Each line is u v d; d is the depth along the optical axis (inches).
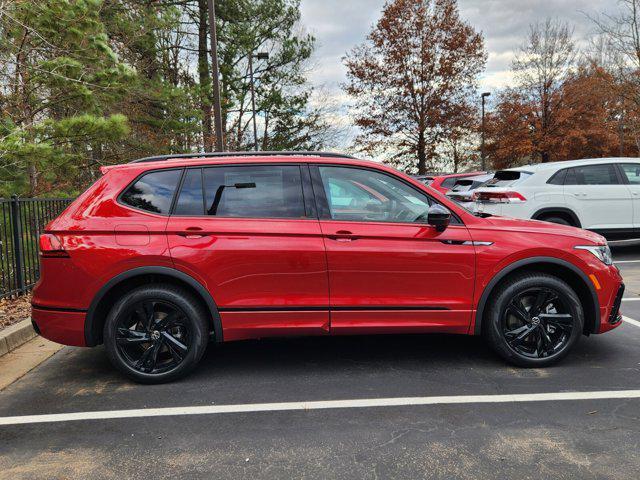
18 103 375.9
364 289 153.8
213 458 112.6
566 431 121.2
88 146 414.6
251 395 145.4
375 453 113.1
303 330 154.0
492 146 1205.1
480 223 160.1
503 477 103.3
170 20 617.9
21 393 150.3
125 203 152.7
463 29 1051.3
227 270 150.3
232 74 961.5
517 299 159.5
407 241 154.3
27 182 343.0
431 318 156.4
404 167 1129.4
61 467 110.3
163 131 631.8
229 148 864.9
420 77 1052.5
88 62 379.6
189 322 152.5
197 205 154.2
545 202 330.3
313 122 1109.1
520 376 155.3
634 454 110.7
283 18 987.3
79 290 148.3
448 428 123.8
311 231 152.3
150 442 120.1
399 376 157.4
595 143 1143.0
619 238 347.9
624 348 178.2
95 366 171.8
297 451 114.7
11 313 228.5
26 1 344.2
